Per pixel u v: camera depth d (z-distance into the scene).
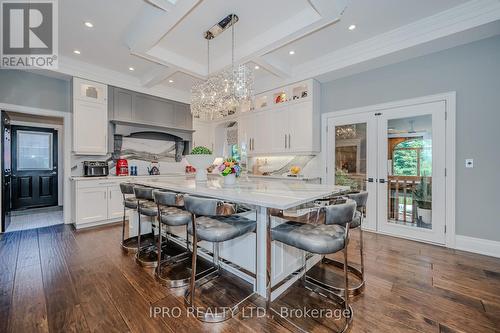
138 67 4.11
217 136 6.17
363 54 3.28
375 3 2.46
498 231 2.61
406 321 1.55
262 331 1.48
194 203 1.68
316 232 1.62
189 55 3.66
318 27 2.65
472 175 2.76
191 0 2.18
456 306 1.70
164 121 5.09
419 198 3.15
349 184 3.83
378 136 3.51
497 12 2.34
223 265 2.25
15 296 1.82
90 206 3.81
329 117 4.07
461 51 2.83
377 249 2.83
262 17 2.73
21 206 5.20
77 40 3.21
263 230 1.84
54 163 5.62
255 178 4.82
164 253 2.72
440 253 2.69
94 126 4.10
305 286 2.01
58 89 3.96
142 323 1.53
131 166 4.81
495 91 2.62
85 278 2.11
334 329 1.49
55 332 1.44
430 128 3.05
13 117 4.95
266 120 4.77
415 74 3.16
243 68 3.10
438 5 2.50
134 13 2.65
